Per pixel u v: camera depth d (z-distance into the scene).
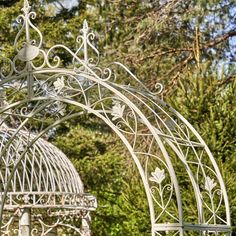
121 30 15.63
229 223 7.41
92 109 7.01
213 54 15.11
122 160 14.91
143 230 10.47
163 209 6.81
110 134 17.12
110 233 16.16
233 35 15.06
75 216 11.58
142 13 15.51
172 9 14.48
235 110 10.32
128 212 11.02
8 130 11.13
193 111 10.37
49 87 7.09
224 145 10.13
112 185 15.97
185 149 10.03
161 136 7.18
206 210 9.59
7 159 10.88
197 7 14.16
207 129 10.16
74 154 15.95
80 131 16.47
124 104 7.52
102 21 16.08
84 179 15.68
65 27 16.12
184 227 6.70
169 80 14.65
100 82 6.93
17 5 15.72
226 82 13.05
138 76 14.87
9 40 15.56
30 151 11.48
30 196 11.30
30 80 6.99
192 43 14.82
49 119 7.66
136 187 10.59
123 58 14.80
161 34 15.01
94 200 11.55
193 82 10.64
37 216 11.57
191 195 9.75
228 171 10.09
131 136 13.69
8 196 10.99
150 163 10.73
